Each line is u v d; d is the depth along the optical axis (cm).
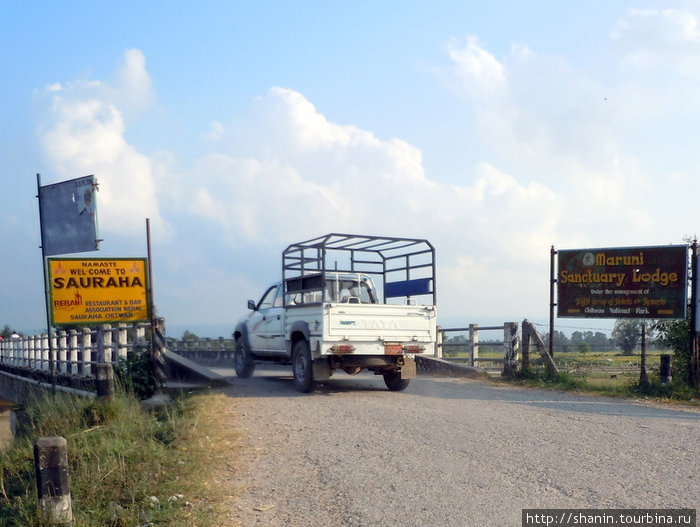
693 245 1392
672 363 1411
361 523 544
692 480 644
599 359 1905
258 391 1338
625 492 607
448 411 1059
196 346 2830
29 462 848
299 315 1335
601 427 920
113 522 562
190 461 728
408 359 1335
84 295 1282
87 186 1501
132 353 1342
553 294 1547
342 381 1577
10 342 2647
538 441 823
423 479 659
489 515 552
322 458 752
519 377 1552
